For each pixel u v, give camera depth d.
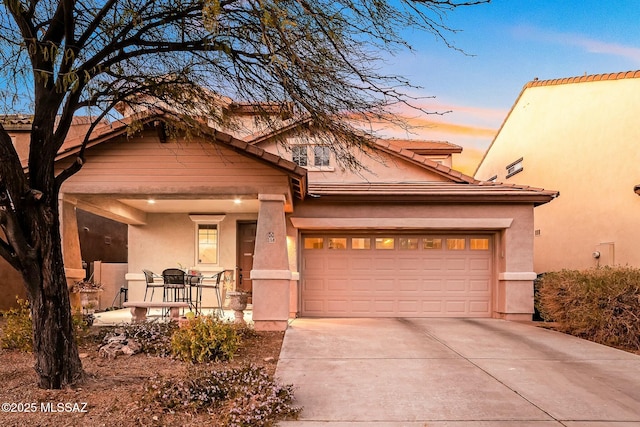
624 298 8.86
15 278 12.12
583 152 15.11
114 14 6.23
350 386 5.98
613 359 7.58
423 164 14.12
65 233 9.79
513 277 11.89
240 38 5.98
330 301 12.45
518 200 11.93
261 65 6.18
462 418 4.91
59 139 5.61
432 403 5.36
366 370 6.75
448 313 12.41
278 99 6.63
